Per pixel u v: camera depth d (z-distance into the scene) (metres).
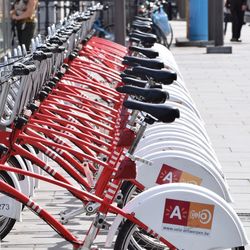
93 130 9.74
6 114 8.98
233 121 17.36
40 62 8.77
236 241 6.92
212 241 6.92
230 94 21.05
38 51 8.73
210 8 34.53
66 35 11.13
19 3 24.23
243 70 25.92
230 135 15.92
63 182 8.01
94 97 13.99
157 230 6.92
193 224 6.90
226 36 39.59
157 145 8.71
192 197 6.89
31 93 8.93
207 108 18.91
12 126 8.62
